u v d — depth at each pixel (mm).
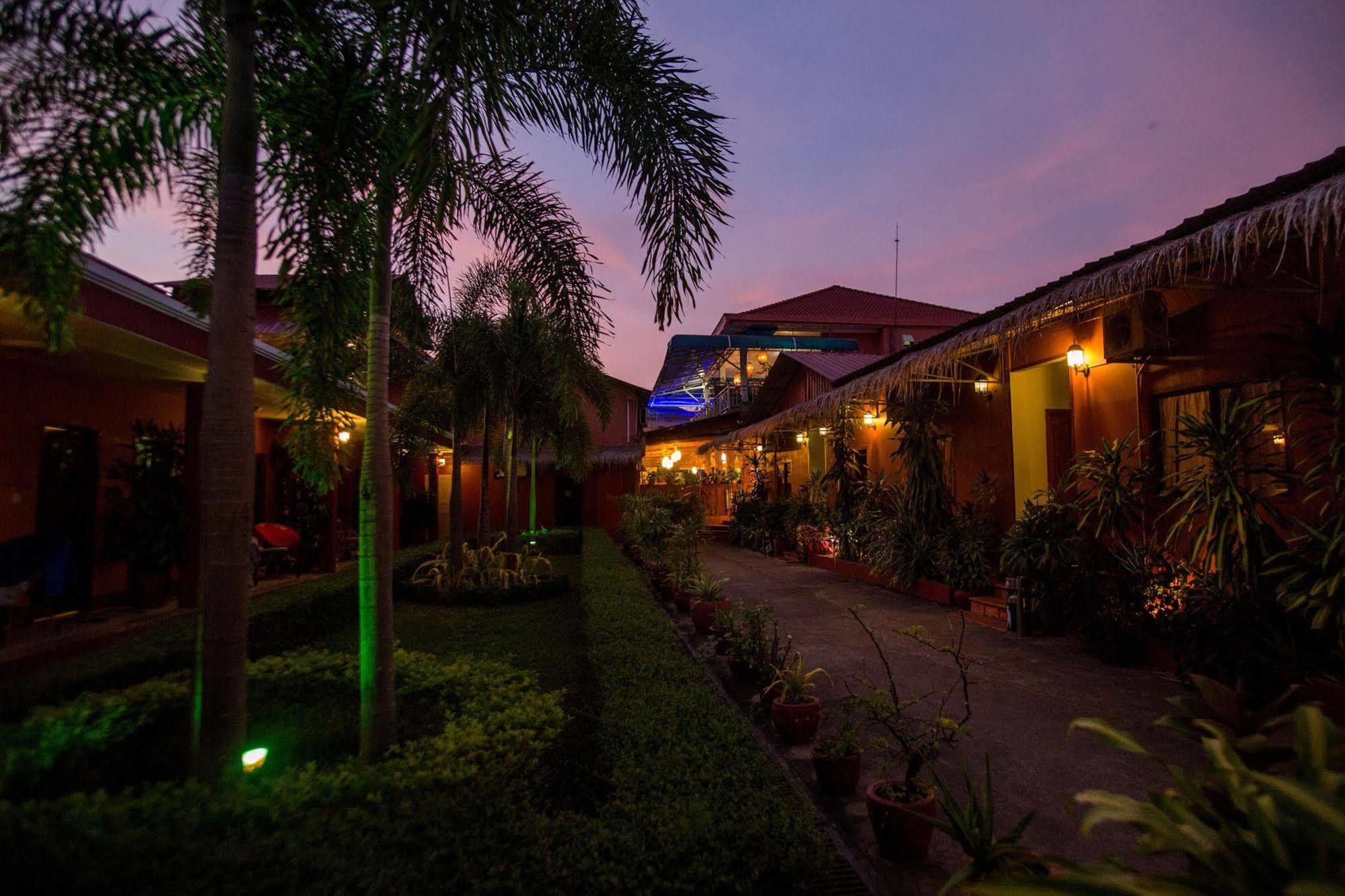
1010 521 9195
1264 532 4902
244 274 2996
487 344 10875
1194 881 1183
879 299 29828
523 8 3697
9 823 1960
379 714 3826
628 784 2738
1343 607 4121
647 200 4430
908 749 3270
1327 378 4512
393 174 3375
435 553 13227
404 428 11766
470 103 3070
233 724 2871
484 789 2580
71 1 3414
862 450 14648
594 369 6414
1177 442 6297
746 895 2018
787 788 2703
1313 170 4121
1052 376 9523
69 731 3439
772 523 17906
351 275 4336
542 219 5707
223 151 3020
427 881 1967
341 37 3688
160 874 1804
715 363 26250
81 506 8383
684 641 7887
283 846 2006
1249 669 4719
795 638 7750
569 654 6527
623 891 1989
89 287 5176
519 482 23391
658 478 27219
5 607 6184
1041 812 3523
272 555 11391
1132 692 5383
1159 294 6363
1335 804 1111
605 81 4230
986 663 6375
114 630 6789
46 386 7785
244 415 2967
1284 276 5418
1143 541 6379
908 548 10328
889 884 2943
